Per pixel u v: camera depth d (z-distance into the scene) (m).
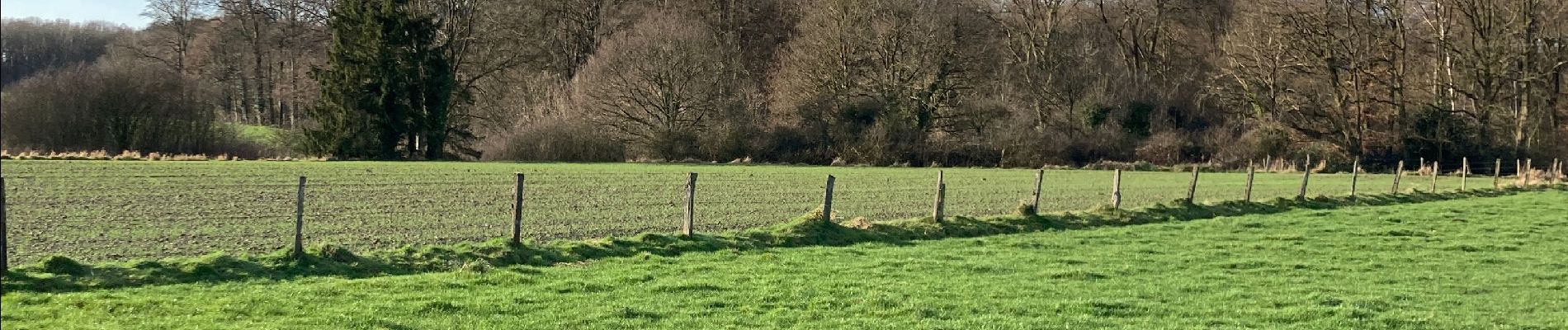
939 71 77.00
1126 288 15.30
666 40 73.19
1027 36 88.25
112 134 47.00
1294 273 17.58
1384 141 73.62
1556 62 70.69
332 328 10.84
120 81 46.25
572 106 74.25
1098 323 12.30
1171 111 85.75
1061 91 82.00
